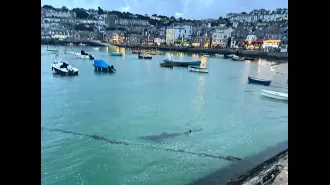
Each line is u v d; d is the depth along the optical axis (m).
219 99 20.77
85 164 8.98
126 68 35.22
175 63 36.78
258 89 24.75
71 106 16.92
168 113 16.38
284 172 7.51
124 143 11.10
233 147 10.64
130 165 8.95
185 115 15.98
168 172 8.39
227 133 12.62
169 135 12.25
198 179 8.02
